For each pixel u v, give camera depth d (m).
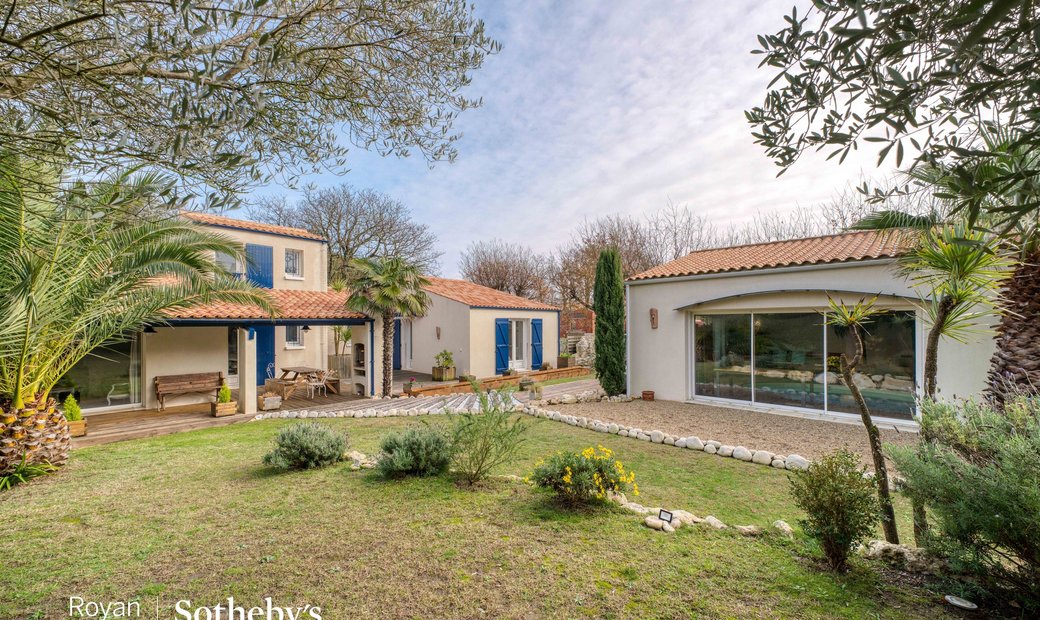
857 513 3.33
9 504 5.17
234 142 2.45
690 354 12.46
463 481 5.78
